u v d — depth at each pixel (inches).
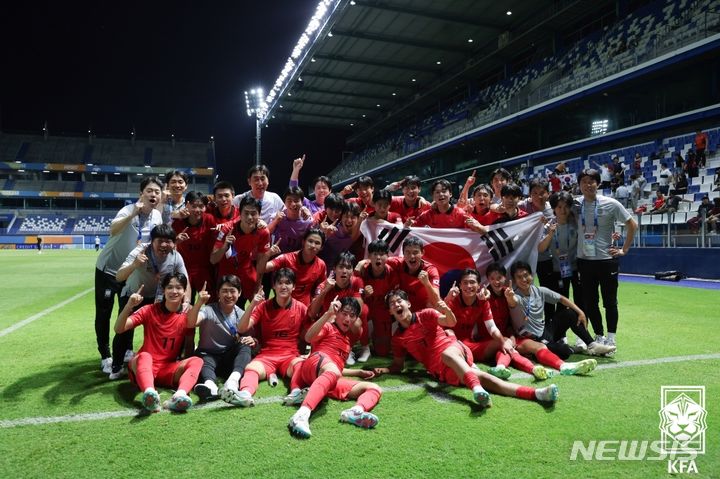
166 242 161.8
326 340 152.6
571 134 887.7
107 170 2047.2
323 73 1254.3
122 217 167.0
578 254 197.8
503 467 97.1
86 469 97.1
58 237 1765.5
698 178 607.2
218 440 110.1
